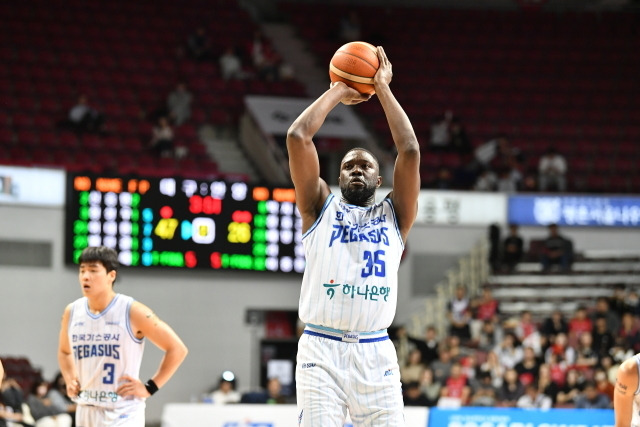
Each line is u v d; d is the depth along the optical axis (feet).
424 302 54.75
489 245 54.34
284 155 55.11
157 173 53.47
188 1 70.23
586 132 65.31
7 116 56.39
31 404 35.50
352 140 57.98
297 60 69.41
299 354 14.17
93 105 59.11
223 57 64.64
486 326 47.88
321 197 14.47
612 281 56.08
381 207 14.53
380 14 74.79
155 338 17.85
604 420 23.97
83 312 17.90
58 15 65.51
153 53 64.80
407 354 47.26
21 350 47.62
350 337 13.94
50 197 48.32
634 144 64.80
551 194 57.26
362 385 13.84
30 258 48.03
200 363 50.08
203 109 61.52
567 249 54.85
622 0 78.43
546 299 54.90
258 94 63.67
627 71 71.15
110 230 46.39
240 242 47.06
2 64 60.39
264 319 51.47
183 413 23.81
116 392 17.71
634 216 57.82
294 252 47.55
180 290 49.98
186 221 46.75
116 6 67.67
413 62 69.67
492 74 69.56
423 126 64.08
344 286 13.93
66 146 55.36
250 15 71.41
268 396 39.91
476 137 64.08
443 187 56.90
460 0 78.38
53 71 60.80
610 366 41.34
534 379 42.39
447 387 42.37
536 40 73.26
